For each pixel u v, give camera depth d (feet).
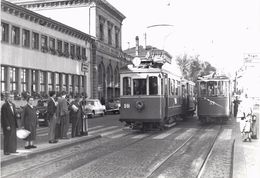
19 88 103.76
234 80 90.43
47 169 31.58
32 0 162.81
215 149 43.04
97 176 28.45
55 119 48.26
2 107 38.27
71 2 161.99
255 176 27.27
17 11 102.42
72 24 162.50
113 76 188.03
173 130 68.13
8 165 33.68
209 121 88.38
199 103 83.20
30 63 109.81
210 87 82.23
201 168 31.55
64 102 50.88
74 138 53.11
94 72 160.25
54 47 126.72
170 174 29.09
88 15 161.38
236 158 35.53
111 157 37.65
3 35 98.02
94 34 161.27
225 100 81.25
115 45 195.11
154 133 62.85
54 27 125.70
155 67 65.31
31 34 111.04
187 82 99.86
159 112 63.67
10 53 99.60
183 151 41.57
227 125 79.82
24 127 42.01
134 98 64.54
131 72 64.95
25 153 38.58
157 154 39.40
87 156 38.60
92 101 116.37
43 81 118.83
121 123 88.99
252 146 44.19
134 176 28.32
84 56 150.41
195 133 62.23
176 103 78.74
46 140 51.93
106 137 57.52
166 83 68.28
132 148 44.42
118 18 197.47
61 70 130.52
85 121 57.52
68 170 31.01
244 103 49.62
